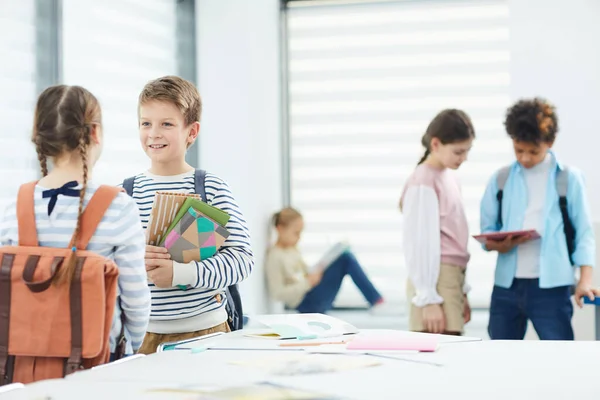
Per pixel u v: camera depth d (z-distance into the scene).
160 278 1.69
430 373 1.17
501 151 4.88
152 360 1.30
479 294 4.87
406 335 1.57
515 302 2.86
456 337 1.54
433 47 4.97
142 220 1.87
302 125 5.11
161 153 1.86
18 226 1.40
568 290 2.84
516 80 4.63
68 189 1.41
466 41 4.93
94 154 1.49
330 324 1.65
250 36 4.31
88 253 1.36
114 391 1.03
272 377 1.15
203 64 4.33
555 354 1.34
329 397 0.99
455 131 2.87
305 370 1.20
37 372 1.34
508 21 4.80
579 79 4.54
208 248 1.74
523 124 2.83
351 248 4.87
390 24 5.02
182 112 1.87
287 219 4.48
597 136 4.51
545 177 2.89
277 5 5.00
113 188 1.44
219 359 1.31
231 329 1.97
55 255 1.35
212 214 1.76
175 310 1.80
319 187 5.09
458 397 1.02
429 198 2.89
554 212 2.83
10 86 2.82
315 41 5.09
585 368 1.22
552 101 4.58
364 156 5.05
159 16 4.02
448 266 2.89
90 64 3.37
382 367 1.22
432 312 2.86
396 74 5.01
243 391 1.02
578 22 4.54
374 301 4.54
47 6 3.03
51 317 1.33
